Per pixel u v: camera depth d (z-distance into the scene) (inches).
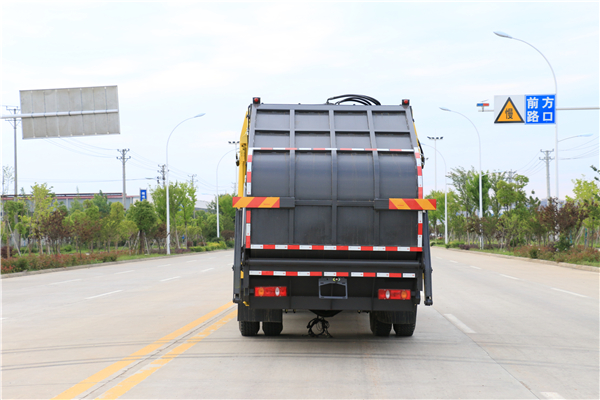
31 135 944.9
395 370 256.2
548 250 1216.8
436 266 1050.7
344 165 283.7
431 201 279.1
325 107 316.5
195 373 249.6
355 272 276.7
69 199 4392.2
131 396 214.4
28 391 223.6
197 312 454.3
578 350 302.5
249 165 282.2
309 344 317.4
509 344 318.7
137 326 385.4
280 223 279.7
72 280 840.9
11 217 1724.9
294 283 280.7
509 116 1062.4
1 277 940.6
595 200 1280.8
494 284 687.1
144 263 1358.3
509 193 1782.7
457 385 230.8
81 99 948.0
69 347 314.3
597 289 627.8
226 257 1680.6
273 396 214.2
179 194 2127.2
